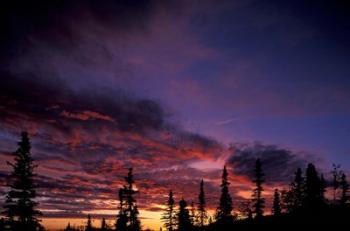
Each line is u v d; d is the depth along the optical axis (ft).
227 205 204.23
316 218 159.02
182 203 241.76
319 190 201.87
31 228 122.52
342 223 142.41
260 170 198.18
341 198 225.76
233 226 187.32
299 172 218.79
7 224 120.98
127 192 173.27
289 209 216.54
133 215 172.14
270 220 176.86
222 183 208.64
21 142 124.36
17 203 121.49
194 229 218.79
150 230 206.80
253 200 196.95
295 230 147.43
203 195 251.39
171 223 240.53
